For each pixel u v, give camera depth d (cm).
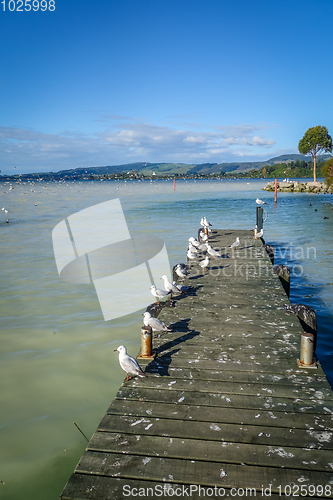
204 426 479
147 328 672
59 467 563
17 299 1338
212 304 979
